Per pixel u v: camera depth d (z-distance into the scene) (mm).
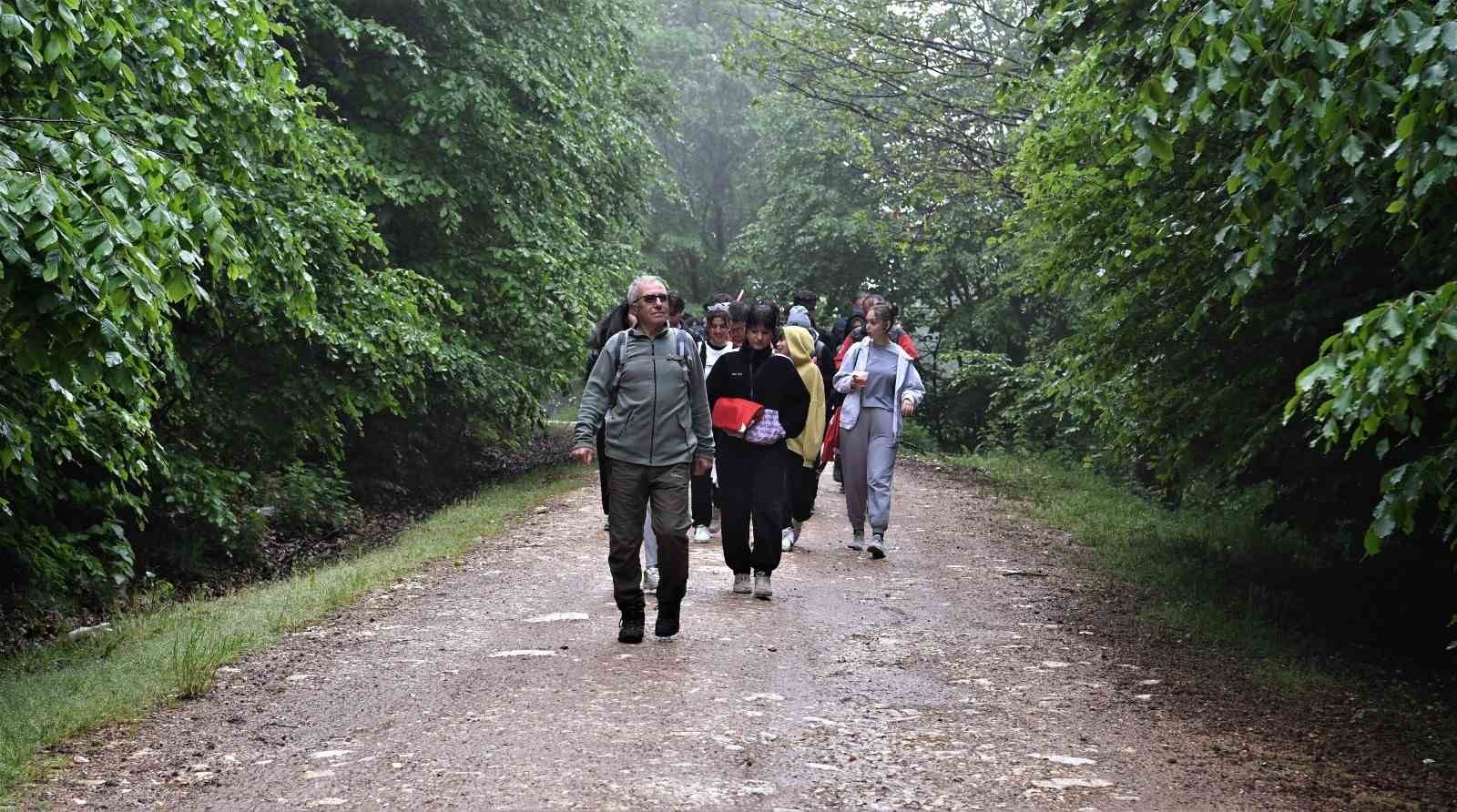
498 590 9156
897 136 24172
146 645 7465
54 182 5590
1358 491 10062
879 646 7527
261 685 6441
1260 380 9695
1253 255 5516
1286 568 12344
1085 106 10086
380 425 19328
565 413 41625
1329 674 7582
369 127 18281
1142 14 7086
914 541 12109
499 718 5699
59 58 6848
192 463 12516
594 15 22734
